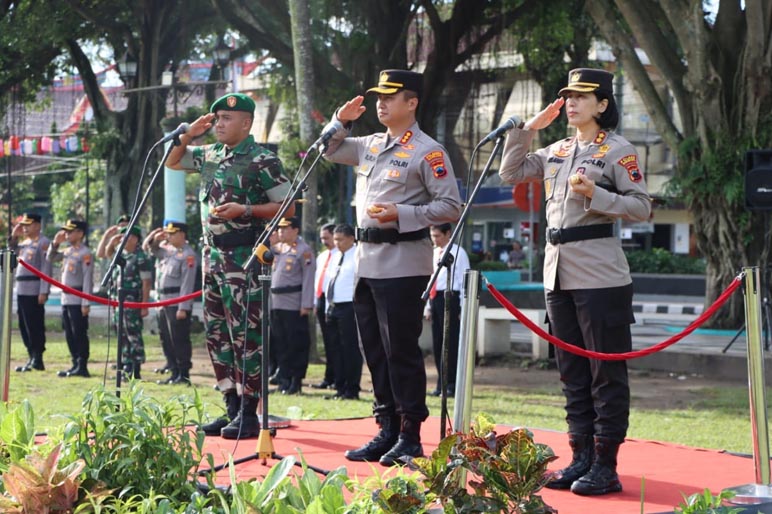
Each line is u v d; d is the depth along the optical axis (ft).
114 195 79.41
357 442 21.30
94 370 43.98
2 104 82.58
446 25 62.44
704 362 43.04
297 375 36.91
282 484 13.47
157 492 14.58
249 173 21.85
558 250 17.54
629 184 17.10
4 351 20.30
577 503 16.30
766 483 16.58
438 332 35.96
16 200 114.11
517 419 30.35
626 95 101.09
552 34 63.16
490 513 12.32
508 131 17.81
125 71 74.08
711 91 51.85
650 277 98.27
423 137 19.07
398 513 12.36
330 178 78.33
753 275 16.93
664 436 27.91
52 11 76.28
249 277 21.13
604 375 17.06
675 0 51.96
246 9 62.85
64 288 22.56
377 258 18.84
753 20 50.19
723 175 52.34
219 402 32.48
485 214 109.81
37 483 13.23
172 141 21.34
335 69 61.00
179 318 39.47
